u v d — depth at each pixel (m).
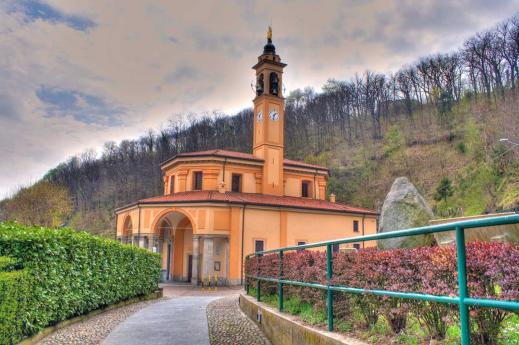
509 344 3.53
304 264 7.75
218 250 32.81
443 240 8.98
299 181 41.06
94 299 12.90
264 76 39.47
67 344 8.75
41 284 9.12
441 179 60.47
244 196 35.31
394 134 82.19
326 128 95.81
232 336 9.73
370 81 97.44
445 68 86.44
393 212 14.28
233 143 95.38
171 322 11.98
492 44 77.44
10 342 7.49
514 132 50.78
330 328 5.89
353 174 76.00
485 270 3.33
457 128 73.06
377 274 4.89
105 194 100.00
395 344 4.56
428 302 4.20
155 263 22.28
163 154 98.62
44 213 67.88
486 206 48.94
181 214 35.53
